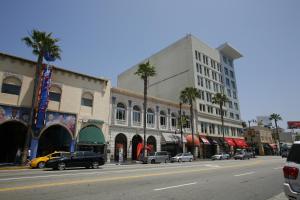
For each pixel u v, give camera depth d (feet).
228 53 222.89
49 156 71.72
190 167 64.95
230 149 184.85
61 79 100.37
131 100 125.49
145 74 122.72
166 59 198.08
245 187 31.40
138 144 119.96
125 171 52.03
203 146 161.68
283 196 25.45
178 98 178.09
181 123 140.26
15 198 23.31
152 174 45.60
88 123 104.68
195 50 181.57
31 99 90.02
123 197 24.12
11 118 83.71
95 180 36.09
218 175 45.09
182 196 25.00
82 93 106.11
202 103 174.19
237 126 209.26
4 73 85.71
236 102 219.41
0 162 91.30
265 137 255.70
